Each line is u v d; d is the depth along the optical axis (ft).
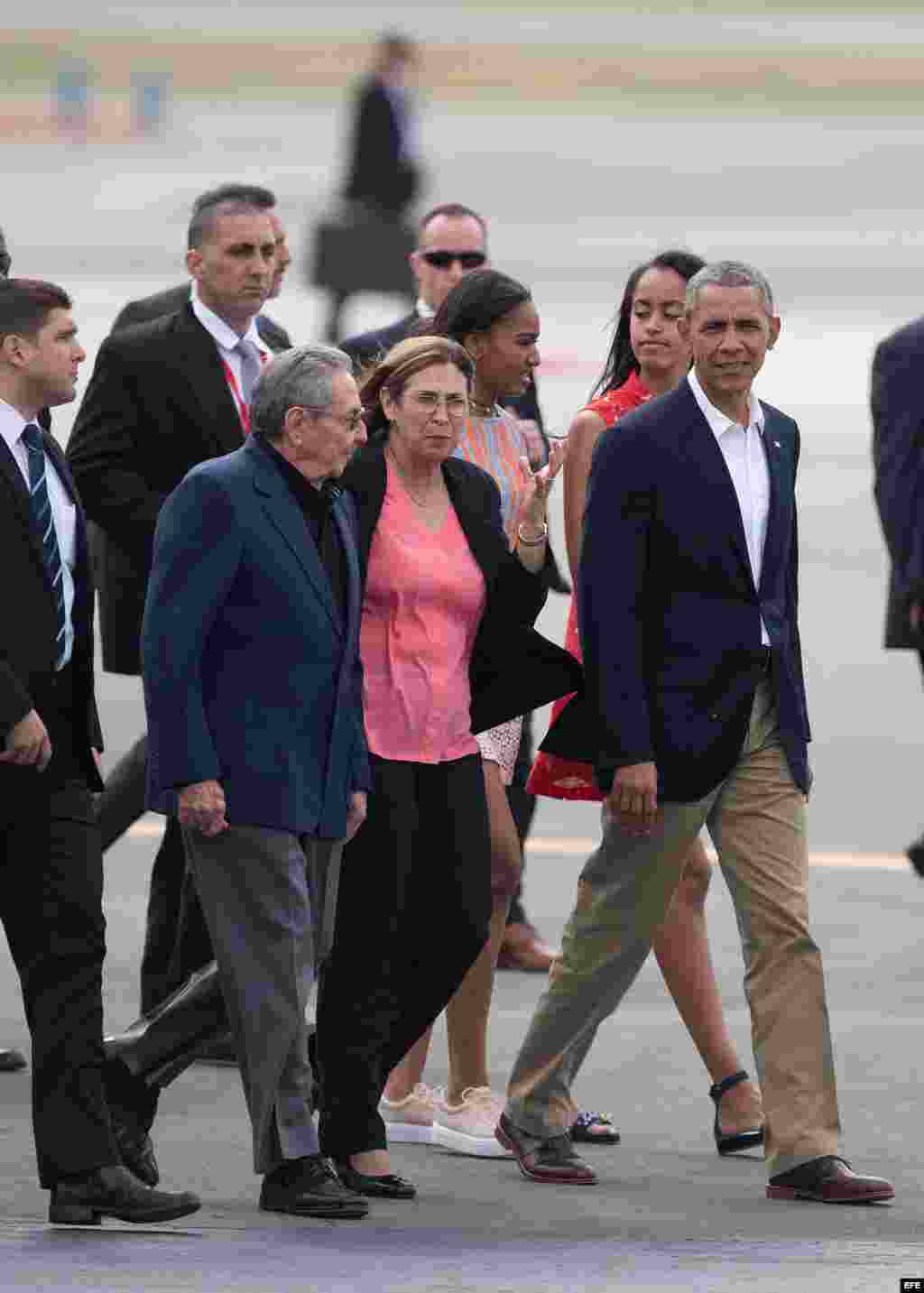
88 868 71.00
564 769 79.61
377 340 100.63
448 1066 85.61
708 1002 84.48
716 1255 67.67
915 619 113.80
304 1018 72.95
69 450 94.12
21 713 69.10
